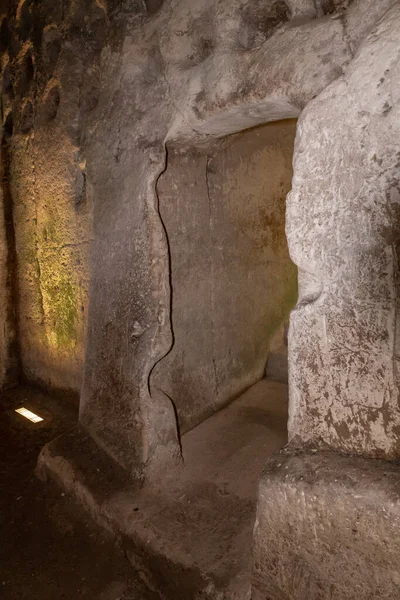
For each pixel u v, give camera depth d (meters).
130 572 2.17
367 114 1.50
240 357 3.17
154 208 2.42
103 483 2.51
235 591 1.84
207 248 2.85
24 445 3.20
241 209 3.06
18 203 3.71
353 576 1.51
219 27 2.08
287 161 3.43
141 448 2.46
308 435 1.71
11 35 3.55
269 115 2.08
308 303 1.67
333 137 1.57
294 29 1.79
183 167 2.63
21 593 2.11
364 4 1.61
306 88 1.72
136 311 2.50
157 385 2.61
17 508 2.61
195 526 2.19
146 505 2.34
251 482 2.43
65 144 3.06
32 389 3.92
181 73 2.28
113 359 2.65
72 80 2.97
